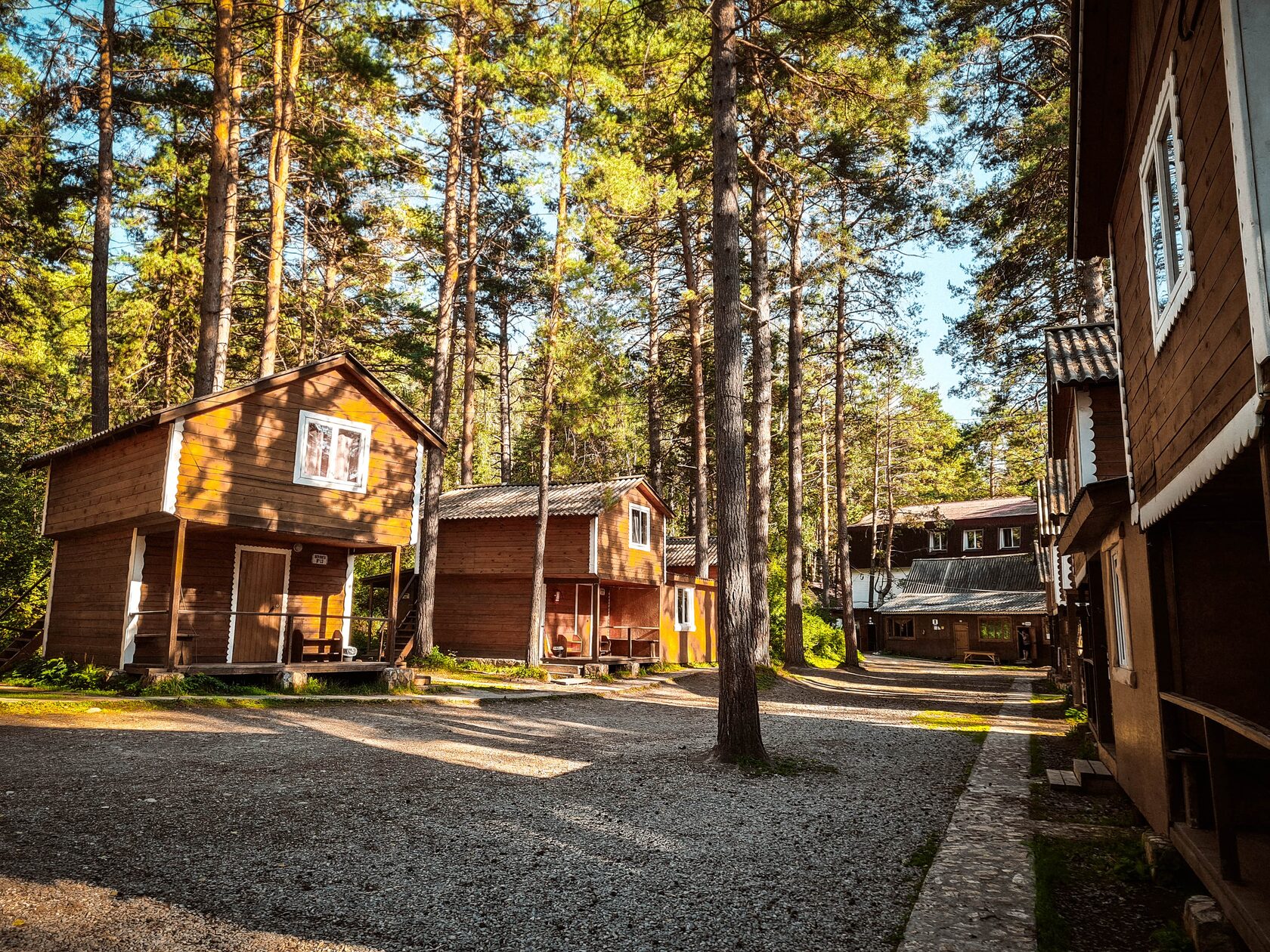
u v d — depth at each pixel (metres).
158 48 19.03
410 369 28.59
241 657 17.02
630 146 20.73
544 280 20.81
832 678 26.27
